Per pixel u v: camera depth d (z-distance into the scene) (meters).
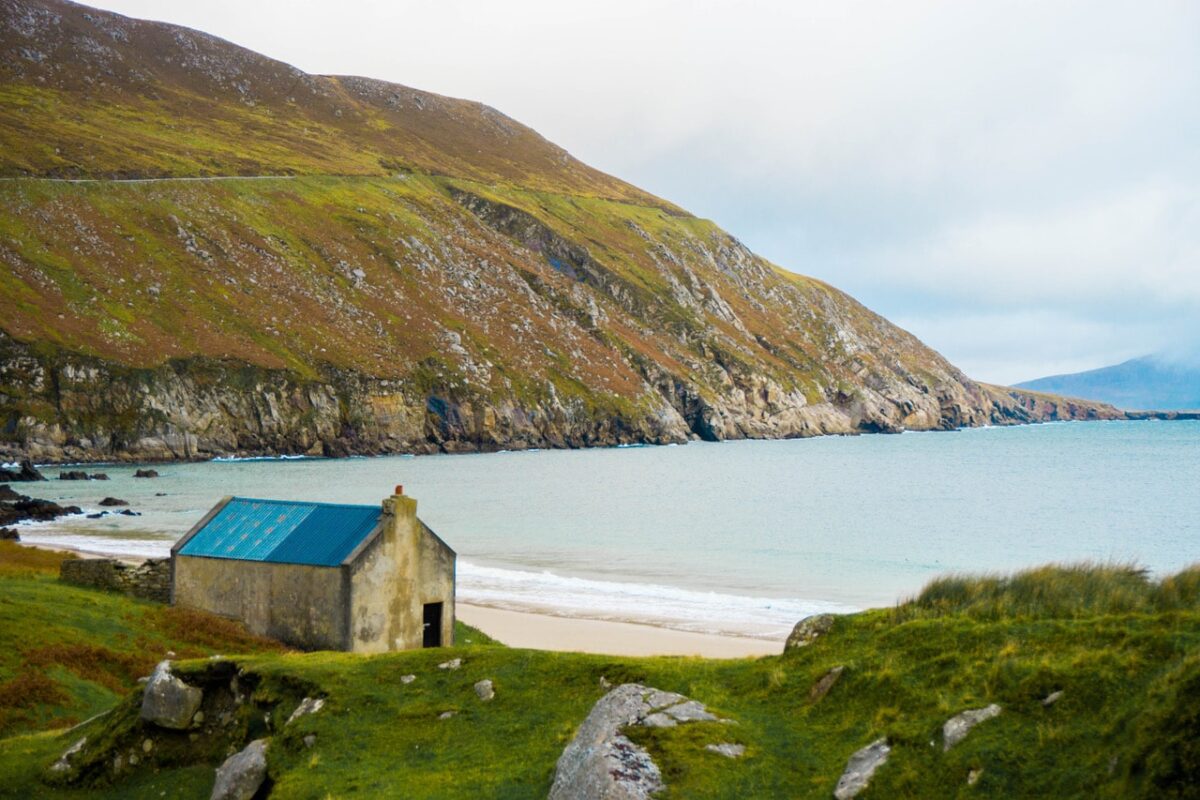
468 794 17.27
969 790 14.13
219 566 37.22
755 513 117.94
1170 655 15.08
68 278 188.62
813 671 18.98
